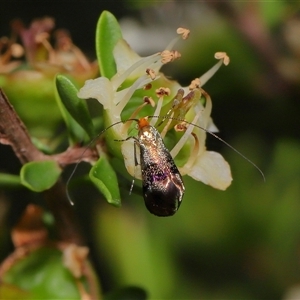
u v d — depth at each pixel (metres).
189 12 0.16
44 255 0.13
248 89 0.14
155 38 0.16
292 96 0.14
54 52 0.13
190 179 0.16
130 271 0.15
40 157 0.12
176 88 0.12
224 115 0.15
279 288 0.15
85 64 0.13
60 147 0.13
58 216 0.12
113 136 0.12
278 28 0.15
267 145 0.15
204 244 0.15
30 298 0.12
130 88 0.12
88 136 0.12
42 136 0.13
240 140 0.15
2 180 0.12
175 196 0.12
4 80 0.13
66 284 0.13
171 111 0.12
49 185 0.12
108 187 0.11
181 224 0.16
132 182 0.12
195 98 0.12
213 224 0.15
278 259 0.15
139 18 0.16
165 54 0.12
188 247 0.15
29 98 0.13
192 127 0.12
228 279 0.15
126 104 0.12
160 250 0.15
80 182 0.12
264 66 0.14
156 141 0.12
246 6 0.15
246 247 0.15
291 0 0.15
